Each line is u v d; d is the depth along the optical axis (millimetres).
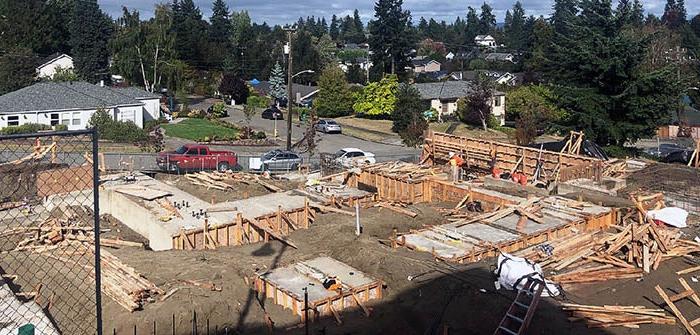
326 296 15984
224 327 15219
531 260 17328
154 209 22547
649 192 25281
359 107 62531
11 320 13000
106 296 15367
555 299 15289
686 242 18906
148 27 65438
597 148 32562
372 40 84438
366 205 25281
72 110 45531
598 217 21562
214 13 106625
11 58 62500
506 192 25422
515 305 14641
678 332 14195
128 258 18625
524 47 94750
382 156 41156
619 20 40594
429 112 61469
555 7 98188
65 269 16984
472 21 189250
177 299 15438
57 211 21891
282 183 28219
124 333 14148
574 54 41344
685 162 37062
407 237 19734
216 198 25250
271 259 19031
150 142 38688
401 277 17219
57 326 13883
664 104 39844
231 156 33969
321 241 20641
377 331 15227
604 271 16828
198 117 59062
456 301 15586
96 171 6926
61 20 82188
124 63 64188
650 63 52938
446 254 18219
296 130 54469
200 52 86250
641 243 17844
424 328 15102
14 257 17953
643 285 16312
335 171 31953
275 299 16672
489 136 54000
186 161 32781
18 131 42094
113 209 24391
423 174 28391
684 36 106375
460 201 25797
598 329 14062
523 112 52531
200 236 20641
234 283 16906
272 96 73938
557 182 25859
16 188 21578
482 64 109125
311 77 89812
